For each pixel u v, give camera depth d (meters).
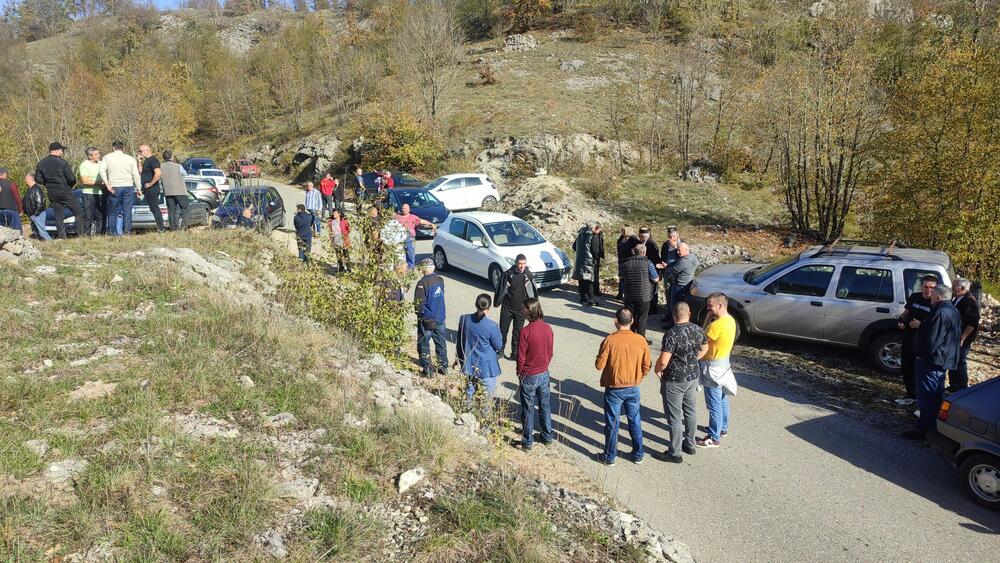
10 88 48.28
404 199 20.02
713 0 39.94
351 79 43.66
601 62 44.66
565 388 8.44
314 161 35.50
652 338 10.56
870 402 8.06
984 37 15.98
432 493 4.71
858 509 5.68
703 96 29.20
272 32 85.56
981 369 8.91
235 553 3.67
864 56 17.16
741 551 5.06
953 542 5.20
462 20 59.47
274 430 5.09
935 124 13.83
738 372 9.05
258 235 14.19
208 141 51.91
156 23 87.56
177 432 4.67
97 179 11.32
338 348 7.32
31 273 7.59
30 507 3.65
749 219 19.53
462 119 33.31
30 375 5.18
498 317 11.28
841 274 9.25
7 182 10.37
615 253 15.99
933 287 7.58
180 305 7.42
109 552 3.49
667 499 5.81
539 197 21.16
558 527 4.68
